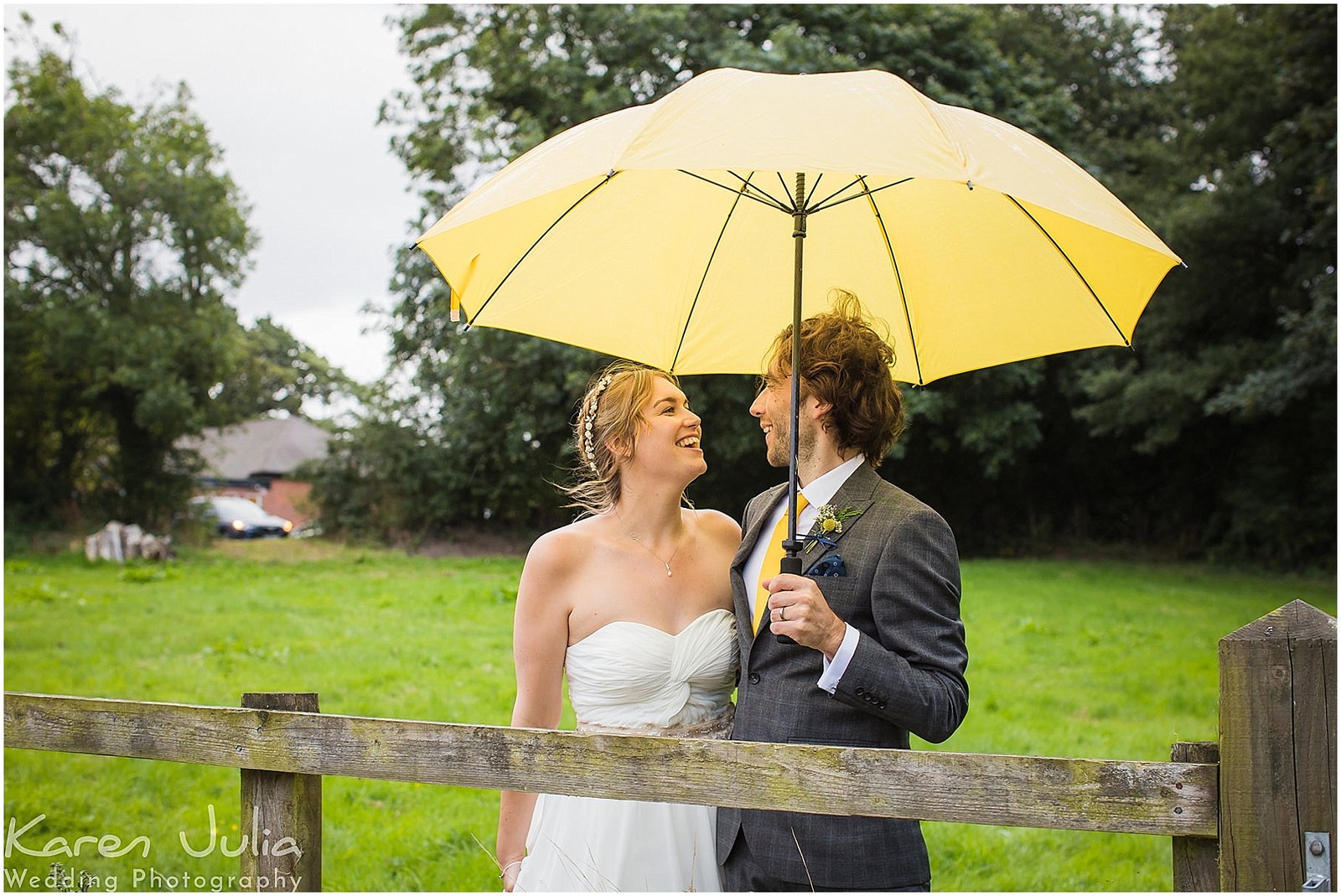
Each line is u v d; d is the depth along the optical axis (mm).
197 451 23906
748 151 1820
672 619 2609
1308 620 1799
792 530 2207
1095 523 22234
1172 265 2168
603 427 2662
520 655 2615
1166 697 7832
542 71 19750
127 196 23000
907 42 19219
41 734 2389
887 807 1898
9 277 22625
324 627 10922
